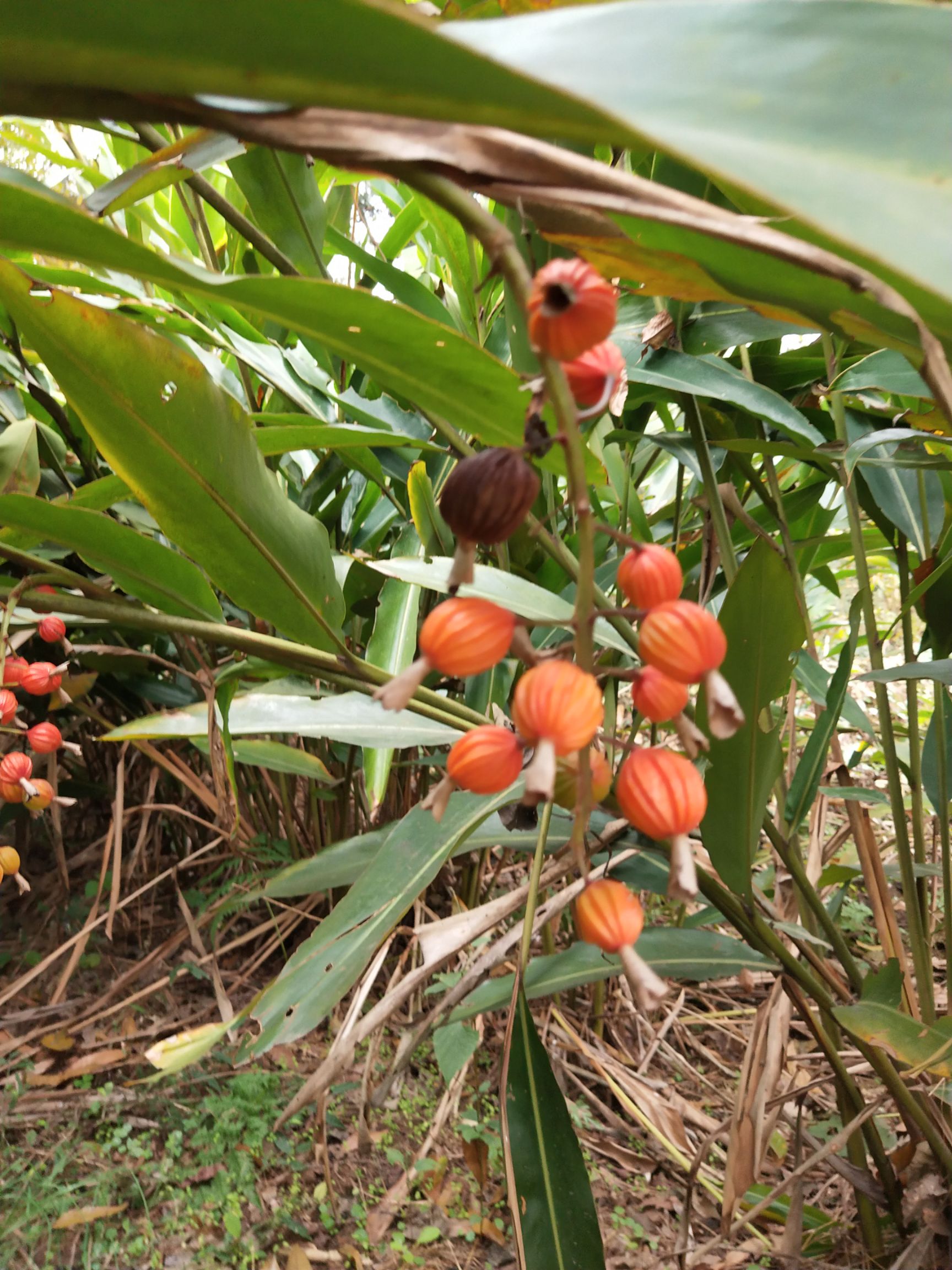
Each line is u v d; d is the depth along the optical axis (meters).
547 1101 0.42
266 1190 0.75
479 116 0.16
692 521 0.88
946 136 0.13
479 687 0.69
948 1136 0.54
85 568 0.87
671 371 0.54
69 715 1.02
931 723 0.67
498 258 0.17
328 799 1.00
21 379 0.75
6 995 0.90
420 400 0.27
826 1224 0.64
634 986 0.19
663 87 0.14
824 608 1.77
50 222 0.22
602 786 0.23
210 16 0.14
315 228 0.61
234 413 0.39
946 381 0.16
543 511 0.60
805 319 0.25
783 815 0.56
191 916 0.99
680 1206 0.72
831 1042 0.59
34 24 0.15
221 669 0.54
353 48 0.14
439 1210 0.73
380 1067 0.87
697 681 0.20
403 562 0.52
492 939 0.94
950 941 0.60
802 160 0.13
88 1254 0.68
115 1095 0.84
